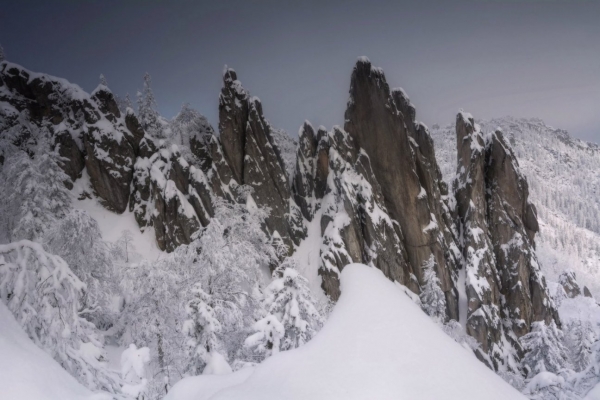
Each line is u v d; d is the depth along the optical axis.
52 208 29.67
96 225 26.23
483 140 47.88
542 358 34.66
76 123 40.38
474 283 41.78
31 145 39.00
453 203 47.38
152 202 38.50
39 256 10.27
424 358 6.31
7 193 29.06
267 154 42.12
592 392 11.55
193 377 9.46
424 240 42.12
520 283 43.88
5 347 6.08
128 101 54.22
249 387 6.96
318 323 17.69
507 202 46.75
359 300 7.93
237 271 20.88
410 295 39.62
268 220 40.56
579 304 55.69
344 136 44.00
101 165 38.66
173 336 20.45
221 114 41.91
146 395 10.88
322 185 44.25
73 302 10.67
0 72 40.53
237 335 20.38
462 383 5.89
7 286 9.71
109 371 10.94
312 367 6.65
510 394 6.05
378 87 43.31
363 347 6.70
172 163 38.91
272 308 17.41
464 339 37.03
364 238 40.69
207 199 38.50
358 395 5.78
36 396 5.40
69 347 10.47
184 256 21.67
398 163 43.00
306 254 40.88
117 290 26.98
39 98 40.75
